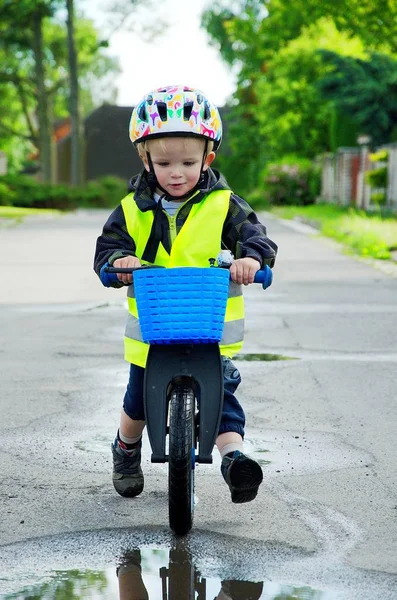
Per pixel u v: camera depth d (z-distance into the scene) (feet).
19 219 171.12
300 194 221.25
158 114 19.99
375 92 158.51
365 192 174.70
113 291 64.08
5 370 38.47
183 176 20.34
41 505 22.45
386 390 34.63
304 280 69.67
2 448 27.25
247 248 20.17
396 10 184.34
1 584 17.90
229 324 20.54
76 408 32.01
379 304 57.11
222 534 20.51
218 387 19.81
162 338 19.03
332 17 190.08
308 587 17.78
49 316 52.95
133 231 20.89
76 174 284.61
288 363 39.58
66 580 18.10
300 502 22.62
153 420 19.90
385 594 17.48
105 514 21.83
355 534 20.54
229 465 19.85
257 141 292.81
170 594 17.43
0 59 305.53
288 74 216.95
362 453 26.66
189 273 18.72
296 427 29.43
